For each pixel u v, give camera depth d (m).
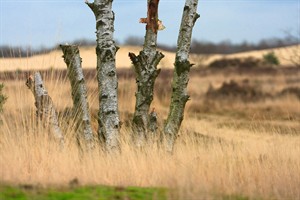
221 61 195.50
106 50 24.73
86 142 24.39
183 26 25.39
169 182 16.69
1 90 26.45
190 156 23.09
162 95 54.91
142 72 25.47
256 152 25.55
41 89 23.81
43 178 17.42
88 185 16.12
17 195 14.14
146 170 19.20
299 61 116.75
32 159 20.50
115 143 24.48
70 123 25.00
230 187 17.12
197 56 198.38
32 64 25.59
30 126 23.31
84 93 24.97
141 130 25.27
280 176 19.08
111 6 24.92
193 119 52.00
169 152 25.00
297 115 59.25
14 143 21.75
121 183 17.83
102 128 24.73
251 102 74.19
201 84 132.62
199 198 14.79
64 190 15.16
